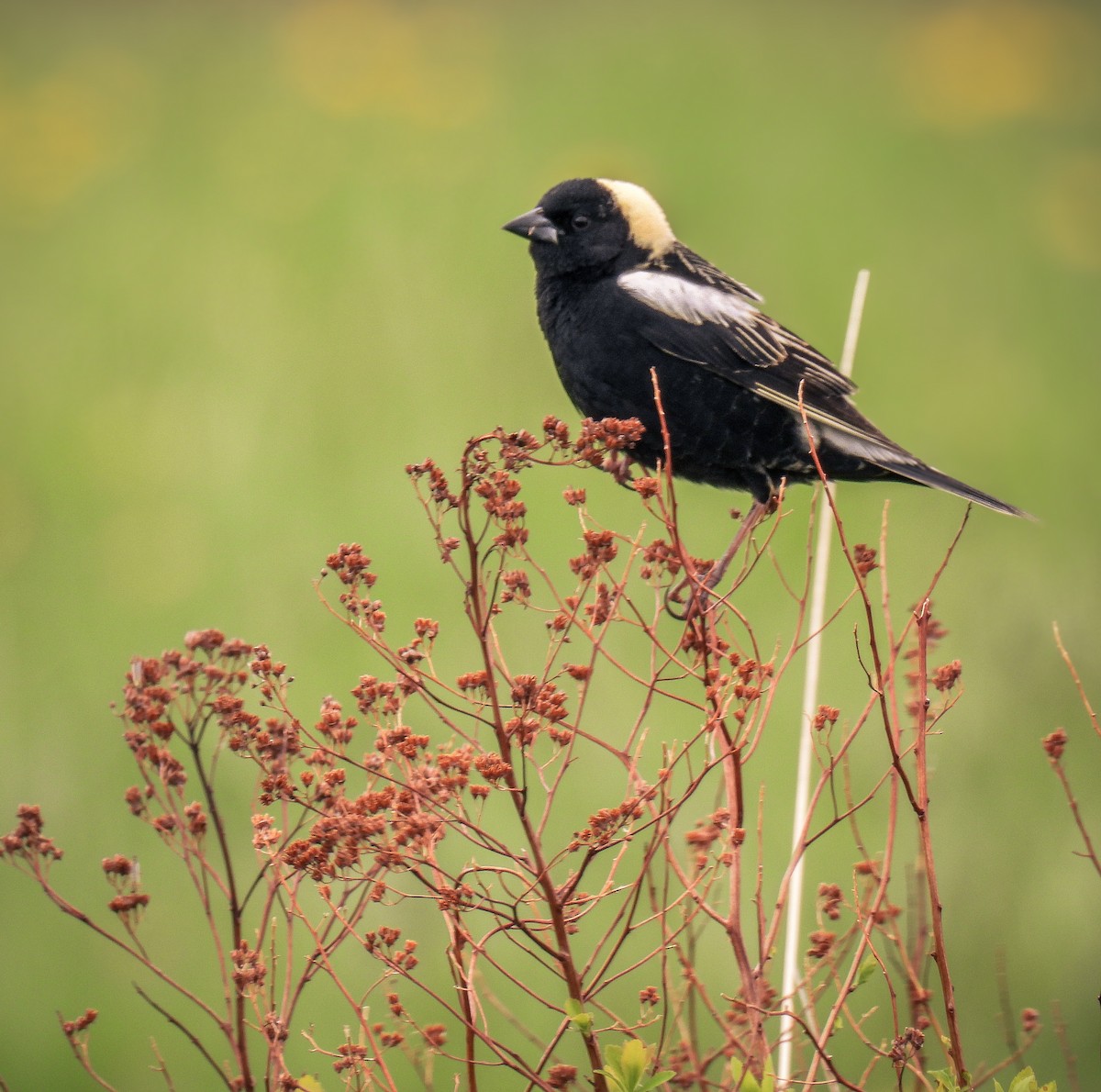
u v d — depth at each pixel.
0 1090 7.47
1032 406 15.40
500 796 9.90
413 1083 8.54
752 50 26.36
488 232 17.83
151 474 13.83
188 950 9.29
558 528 12.53
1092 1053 8.49
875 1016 8.63
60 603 12.27
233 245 17.89
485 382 14.66
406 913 9.02
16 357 15.70
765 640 11.58
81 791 10.20
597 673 10.84
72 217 19.06
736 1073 5.52
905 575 12.47
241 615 11.92
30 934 9.41
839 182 20.06
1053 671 10.91
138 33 27.62
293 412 14.48
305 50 23.62
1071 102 23.16
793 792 10.09
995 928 9.15
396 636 11.42
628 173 19.58
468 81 23.20
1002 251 18.25
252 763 9.93
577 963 9.09
